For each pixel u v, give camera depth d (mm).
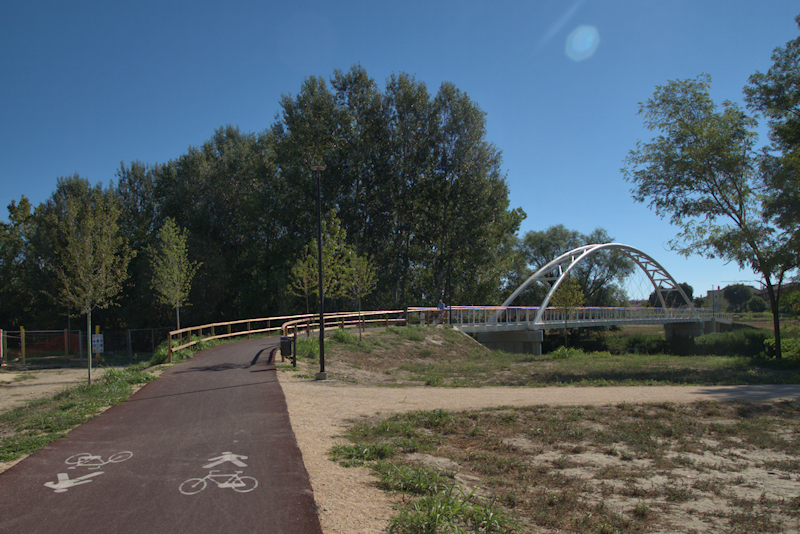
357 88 44625
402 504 5078
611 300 67688
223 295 48375
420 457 7359
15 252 52656
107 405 10516
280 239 44156
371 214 44344
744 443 9312
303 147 42719
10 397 18500
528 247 70125
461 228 44312
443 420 9812
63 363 31203
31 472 6090
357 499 5160
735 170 24328
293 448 7055
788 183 22922
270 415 9359
